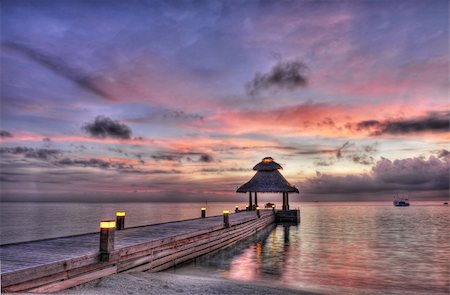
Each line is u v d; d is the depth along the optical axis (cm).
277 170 4672
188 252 1473
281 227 3825
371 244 2450
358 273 1445
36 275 718
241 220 2425
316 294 1056
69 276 805
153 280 988
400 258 1850
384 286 1227
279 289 1076
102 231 941
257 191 4375
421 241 2664
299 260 1730
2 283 645
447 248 2278
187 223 2052
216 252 1820
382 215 8081
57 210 14988
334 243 2461
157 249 1217
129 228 1662
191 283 1008
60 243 1085
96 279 891
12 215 10188
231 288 998
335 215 8100
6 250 948
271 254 1903
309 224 4644
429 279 1347
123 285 884
